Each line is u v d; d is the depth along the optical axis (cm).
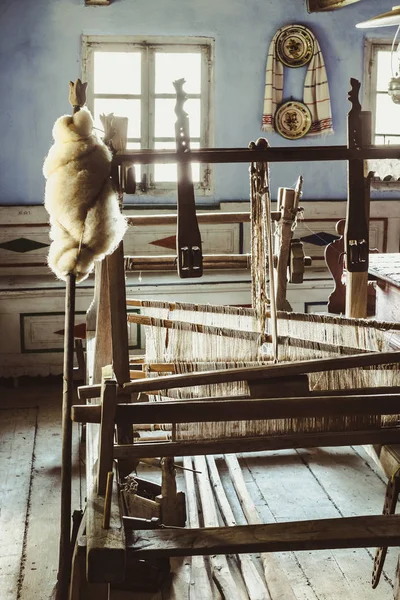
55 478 400
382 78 615
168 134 605
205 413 236
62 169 225
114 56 588
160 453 249
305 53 595
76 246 230
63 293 546
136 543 210
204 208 603
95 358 353
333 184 615
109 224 230
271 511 362
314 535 213
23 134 573
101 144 229
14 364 552
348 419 265
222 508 346
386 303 436
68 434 238
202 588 289
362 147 242
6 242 579
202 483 369
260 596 280
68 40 570
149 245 600
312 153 241
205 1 580
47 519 356
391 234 623
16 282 559
